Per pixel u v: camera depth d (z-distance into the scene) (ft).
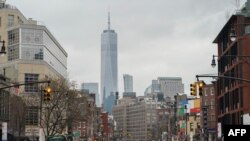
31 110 321.93
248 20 303.48
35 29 389.19
